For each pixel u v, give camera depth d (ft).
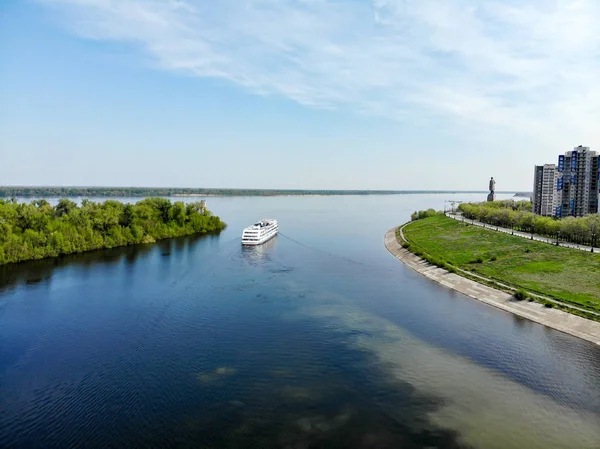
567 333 205.77
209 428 130.52
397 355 183.42
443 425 134.00
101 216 433.89
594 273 276.21
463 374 167.53
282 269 347.56
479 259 346.95
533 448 124.06
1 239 342.03
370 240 528.22
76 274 313.94
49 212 419.95
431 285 300.81
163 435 126.72
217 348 187.73
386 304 254.06
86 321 217.56
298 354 182.70
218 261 375.66
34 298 253.24
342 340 198.39
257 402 145.38
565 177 554.87
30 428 129.29
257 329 210.59
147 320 220.23
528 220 463.83
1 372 163.22
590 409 144.56
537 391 155.43
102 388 152.56
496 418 138.41
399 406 144.46
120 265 347.97
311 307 245.65
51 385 154.20
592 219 371.76
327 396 150.00
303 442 124.36
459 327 216.33
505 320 226.58
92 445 121.90
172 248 438.40
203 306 243.81
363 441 125.39
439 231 515.91
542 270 299.58
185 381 158.51
